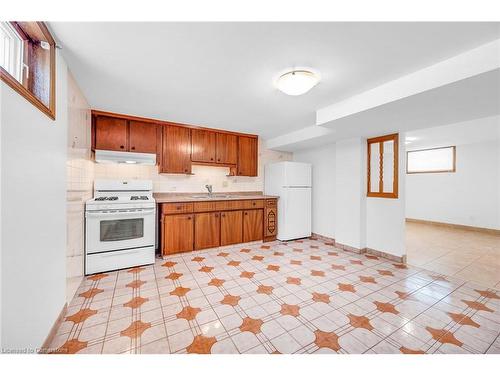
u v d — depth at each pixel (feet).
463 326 5.39
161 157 10.87
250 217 12.44
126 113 9.78
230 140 13.06
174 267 8.97
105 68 5.99
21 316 3.55
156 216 11.02
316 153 14.34
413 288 7.38
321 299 6.60
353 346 4.70
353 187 11.43
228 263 9.47
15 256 3.38
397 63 5.57
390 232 10.29
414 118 8.00
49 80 4.61
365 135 10.77
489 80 5.06
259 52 5.25
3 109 3.06
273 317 5.69
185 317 5.65
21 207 3.53
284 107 8.84
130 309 5.98
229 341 4.82
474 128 12.21
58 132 5.09
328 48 5.04
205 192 13.05
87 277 7.95
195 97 7.95
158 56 5.45
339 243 12.06
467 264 9.73
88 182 8.74
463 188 17.44
